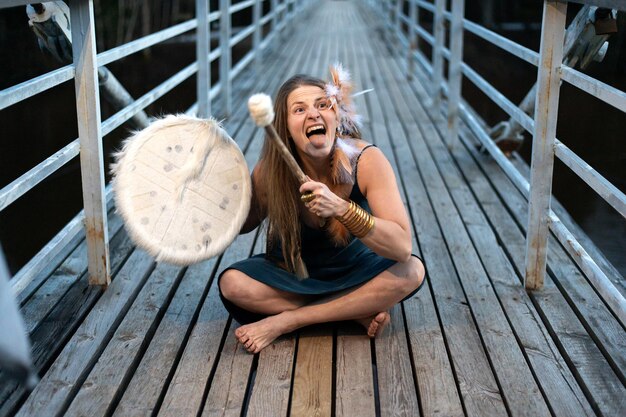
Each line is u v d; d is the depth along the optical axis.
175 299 3.18
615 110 3.82
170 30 4.82
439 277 3.44
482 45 7.88
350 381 2.55
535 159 3.20
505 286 3.33
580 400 2.45
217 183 2.69
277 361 2.66
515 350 2.77
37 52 4.34
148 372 2.62
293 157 2.57
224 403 2.44
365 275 2.74
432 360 2.70
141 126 4.75
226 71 7.06
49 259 2.93
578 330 2.92
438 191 4.80
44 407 2.41
